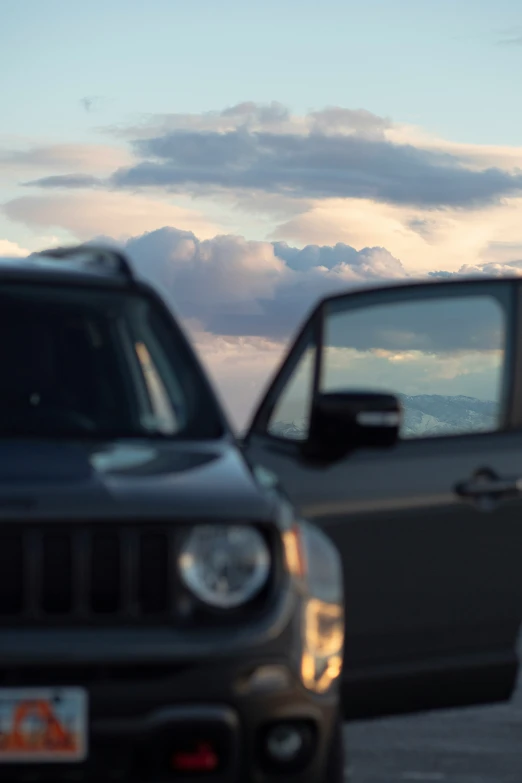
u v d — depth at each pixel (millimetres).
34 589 5211
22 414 6242
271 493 5582
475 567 6617
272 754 5363
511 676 6723
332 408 5973
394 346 6543
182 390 6477
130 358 6578
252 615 5328
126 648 5172
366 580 6430
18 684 5152
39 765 5152
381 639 6484
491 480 6629
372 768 7594
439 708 6684
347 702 6473
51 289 6715
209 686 5211
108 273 6930
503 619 6691
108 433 6238
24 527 5230
